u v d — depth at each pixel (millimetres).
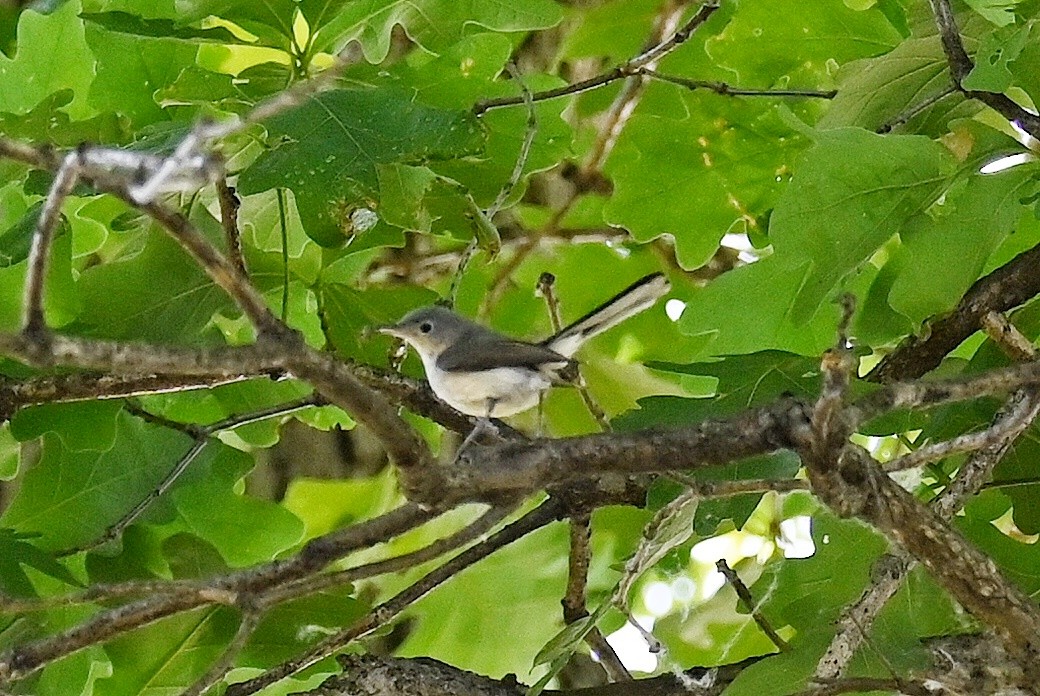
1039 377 5391
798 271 7898
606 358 13242
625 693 7867
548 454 5312
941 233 6949
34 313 3996
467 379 8305
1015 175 6938
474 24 8023
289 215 9352
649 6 11625
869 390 6902
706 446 5281
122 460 8750
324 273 9375
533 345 8500
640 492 7664
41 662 5582
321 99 7133
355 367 8445
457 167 8641
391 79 7613
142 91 8516
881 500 5289
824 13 9750
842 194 6992
